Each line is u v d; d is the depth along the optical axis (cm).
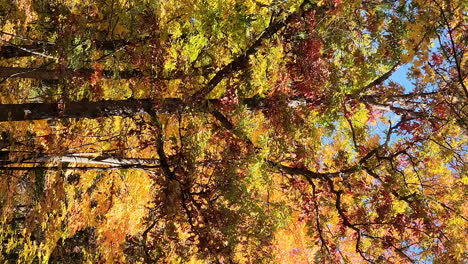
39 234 1166
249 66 762
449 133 846
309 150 862
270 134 829
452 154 841
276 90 761
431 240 852
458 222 855
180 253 754
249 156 734
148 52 735
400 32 745
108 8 846
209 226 717
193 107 747
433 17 599
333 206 933
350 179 911
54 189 1011
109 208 1073
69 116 705
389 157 862
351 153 966
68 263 1255
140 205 1034
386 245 888
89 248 1252
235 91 767
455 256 802
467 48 671
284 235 1179
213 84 780
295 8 761
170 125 915
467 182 873
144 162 866
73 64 705
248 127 762
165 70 770
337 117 817
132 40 746
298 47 767
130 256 813
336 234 955
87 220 1128
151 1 727
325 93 783
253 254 755
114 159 853
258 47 745
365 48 784
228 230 698
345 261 920
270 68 753
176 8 830
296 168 882
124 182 1058
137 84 798
